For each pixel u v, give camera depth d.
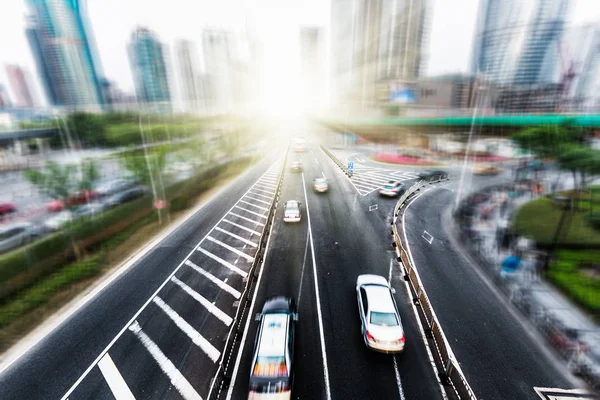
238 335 13.03
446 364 11.02
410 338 12.59
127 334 13.36
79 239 19.56
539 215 23.09
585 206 22.48
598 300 13.99
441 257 18.84
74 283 16.81
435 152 53.94
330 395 10.27
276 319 11.94
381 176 39.16
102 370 11.66
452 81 67.38
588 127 20.45
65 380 11.30
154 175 28.80
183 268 18.42
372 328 11.81
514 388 10.49
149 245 21.50
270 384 9.91
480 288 15.75
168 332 13.45
